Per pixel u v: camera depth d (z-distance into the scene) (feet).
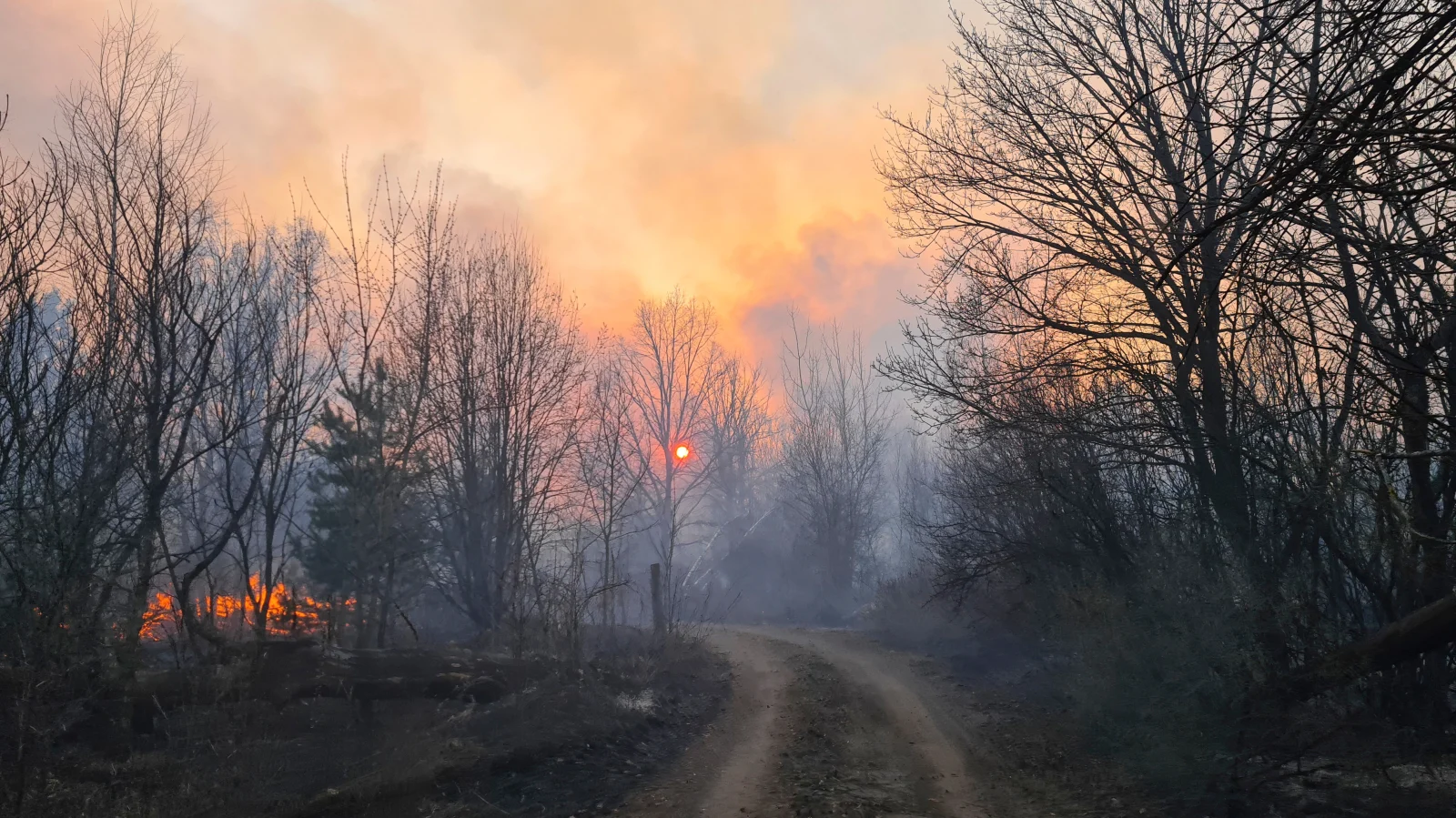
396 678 39.96
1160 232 36.68
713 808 32.55
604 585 63.00
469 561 66.85
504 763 36.45
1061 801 32.73
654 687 58.23
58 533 32.78
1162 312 42.16
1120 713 38.58
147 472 42.52
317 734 37.88
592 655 62.69
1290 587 33.53
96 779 29.43
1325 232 22.82
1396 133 15.43
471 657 45.50
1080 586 46.34
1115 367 43.55
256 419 51.29
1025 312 48.52
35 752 27.96
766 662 78.18
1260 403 37.24
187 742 32.30
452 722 39.29
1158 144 38.68
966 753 42.45
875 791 35.29
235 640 41.50
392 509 54.19
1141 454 43.96
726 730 49.67
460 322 66.49
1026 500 54.13
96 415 39.70
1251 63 18.74
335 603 52.95
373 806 30.14
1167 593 37.42
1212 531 39.22
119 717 33.71
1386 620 33.86
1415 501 30.96
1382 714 31.58
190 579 43.06
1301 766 31.01
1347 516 33.50
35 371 37.19
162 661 45.70
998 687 61.46
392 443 55.26
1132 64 42.70
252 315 51.80
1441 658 32.14
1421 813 25.53
